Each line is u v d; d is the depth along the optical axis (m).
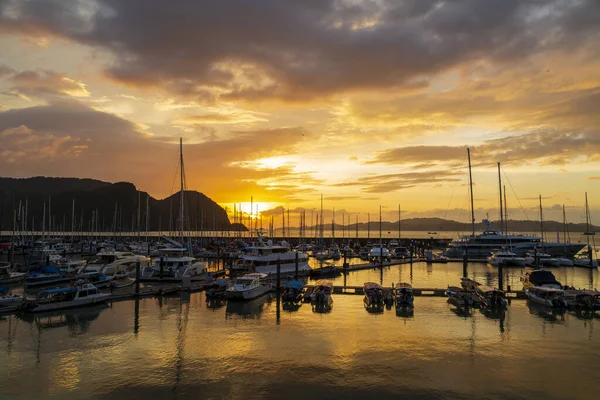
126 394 24.52
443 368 28.61
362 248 132.25
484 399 24.19
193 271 68.31
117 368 28.30
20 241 126.25
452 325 39.50
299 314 43.81
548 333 37.06
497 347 33.09
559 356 31.19
